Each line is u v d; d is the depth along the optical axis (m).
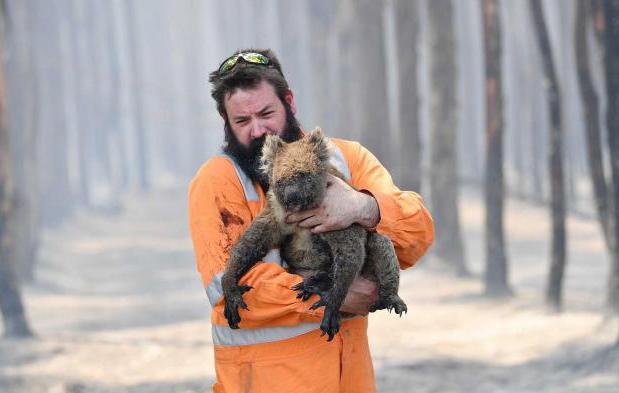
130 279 67.25
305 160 8.14
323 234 8.20
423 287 50.31
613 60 27.08
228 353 8.57
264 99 8.62
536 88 98.38
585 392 22.67
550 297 37.75
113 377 28.83
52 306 51.53
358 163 9.15
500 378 25.89
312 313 8.09
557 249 37.53
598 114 34.00
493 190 44.41
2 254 36.50
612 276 31.78
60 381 28.05
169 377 28.39
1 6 39.62
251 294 8.16
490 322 37.03
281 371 8.38
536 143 96.88
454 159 55.97
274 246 8.41
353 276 8.02
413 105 58.50
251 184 8.66
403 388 25.05
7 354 32.34
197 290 58.06
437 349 31.44
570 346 29.36
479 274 57.03
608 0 26.84
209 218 8.54
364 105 64.94
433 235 8.88
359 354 8.83
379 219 8.27
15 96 71.56
